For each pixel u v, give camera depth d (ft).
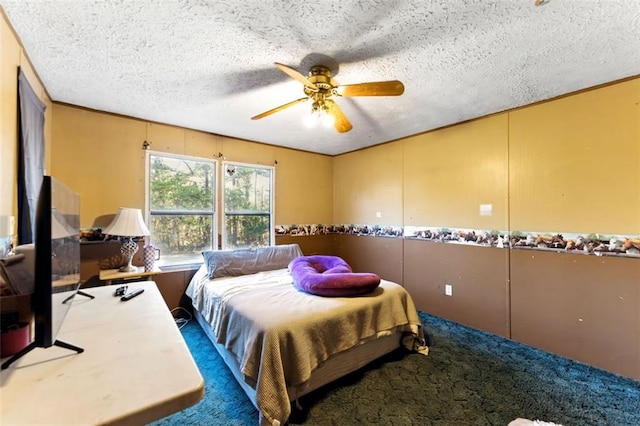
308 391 6.00
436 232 10.98
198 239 11.44
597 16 4.75
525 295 8.61
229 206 12.27
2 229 4.76
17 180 5.42
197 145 11.31
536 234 8.39
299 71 6.63
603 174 7.22
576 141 7.66
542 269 8.27
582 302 7.54
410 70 6.57
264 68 6.57
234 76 6.95
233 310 6.79
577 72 6.66
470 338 9.09
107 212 9.43
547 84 7.29
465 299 10.05
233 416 5.63
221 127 10.96
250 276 10.22
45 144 7.72
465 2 4.48
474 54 5.92
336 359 6.57
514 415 5.65
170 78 7.06
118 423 2.16
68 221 3.92
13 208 5.26
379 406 5.92
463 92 7.76
